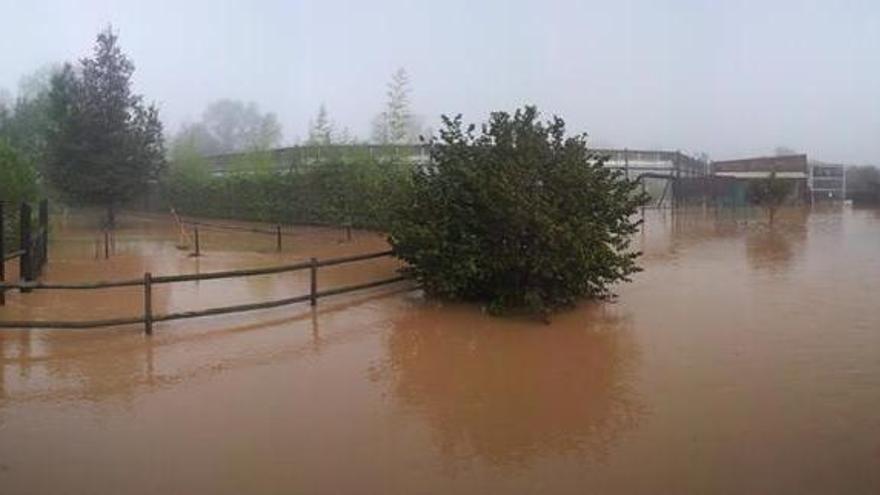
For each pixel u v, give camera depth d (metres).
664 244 20.12
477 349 8.33
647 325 9.41
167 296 11.75
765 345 8.20
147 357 7.93
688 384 6.82
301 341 8.70
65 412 6.15
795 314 9.87
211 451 5.28
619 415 6.03
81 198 30.11
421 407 6.29
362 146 26.83
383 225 15.30
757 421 5.80
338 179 25.77
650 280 13.12
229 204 33.31
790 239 21.50
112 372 7.36
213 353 8.12
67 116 29.91
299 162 29.69
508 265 10.17
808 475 4.79
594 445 5.39
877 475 4.77
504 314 10.14
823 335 8.62
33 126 37.62
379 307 10.73
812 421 5.77
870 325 9.11
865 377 6.91
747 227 26.91
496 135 11.27
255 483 4.75
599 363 7.66
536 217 9.62
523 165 10.50
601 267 10.44
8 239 16.12
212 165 39.16
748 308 10.37
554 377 7.18
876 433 5.50
